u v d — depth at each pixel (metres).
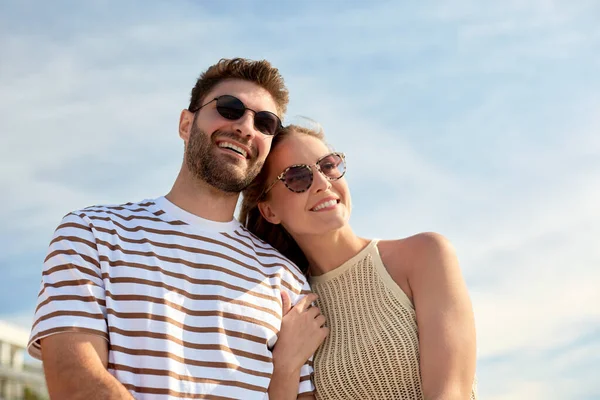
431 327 3.28
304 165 3.61
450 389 3.07
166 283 3.02
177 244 3.20
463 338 3.23
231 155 3.43
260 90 3.66
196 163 3.44
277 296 3.37
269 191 3.78
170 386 2.80
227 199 3.49
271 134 3.60
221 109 3.49
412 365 3.31
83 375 2.64
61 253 2.91
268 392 3.16
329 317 3.62
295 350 3.28
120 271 2.94
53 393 2.67
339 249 3.65
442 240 3.57
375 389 3.36
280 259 3.57
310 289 3.65
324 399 3.44
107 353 2.78
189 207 3.40
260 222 3.94
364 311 3.53
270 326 3.24
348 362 3.42
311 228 3.59
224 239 3.38
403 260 3.57
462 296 3.36
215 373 2.95
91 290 2.84
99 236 3.01
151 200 3.45
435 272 3.42
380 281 3.55
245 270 3.33
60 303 2.78
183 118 3.73
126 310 2.87
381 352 3.38
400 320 3.41
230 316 3.11
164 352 2.84
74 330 2.72
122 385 2.66
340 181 3.64
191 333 2.98
